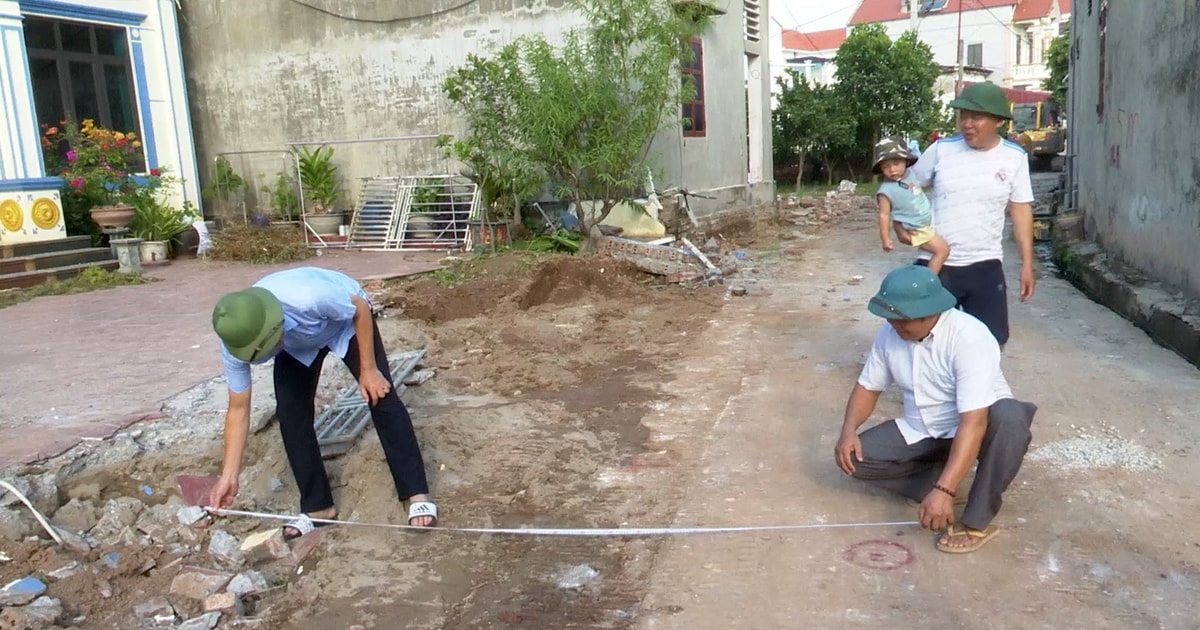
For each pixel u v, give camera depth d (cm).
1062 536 382
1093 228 1136
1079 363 635
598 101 1043
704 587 359
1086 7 1260
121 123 1408
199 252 1345
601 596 360
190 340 744
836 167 3184
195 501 441
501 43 1283
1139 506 407
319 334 391
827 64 4888
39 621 330
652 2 1098
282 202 1467
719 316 864
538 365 689
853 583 353
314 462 424
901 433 394
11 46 1187
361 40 1388
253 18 1457
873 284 1009
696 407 583
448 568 389
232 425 395
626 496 450
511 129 1135
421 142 1376
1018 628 318
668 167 1297
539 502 448
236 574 378
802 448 500
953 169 490
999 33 4841
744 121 1608
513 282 918
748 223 1598
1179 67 745
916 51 3091
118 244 1162
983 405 352
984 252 489
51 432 503
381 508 442
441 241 1268
